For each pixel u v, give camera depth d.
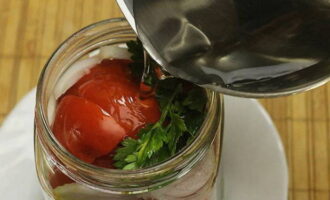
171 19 0.31
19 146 0.43
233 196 0.42
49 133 0.33
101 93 0.34
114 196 0.34
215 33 0.31
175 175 0.33
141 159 0.33
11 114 0.44
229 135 0.43
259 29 0.31
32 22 0.50
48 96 0.35
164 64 0.31
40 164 0.36
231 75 0.31
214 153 0.36
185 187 0.35
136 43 0.35
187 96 0.35
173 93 0.35
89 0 0.51
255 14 0.31
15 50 0.50
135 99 0.35
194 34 0.31
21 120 0.44
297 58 0.30
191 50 0.31
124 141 0.33
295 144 0.47
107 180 0.32
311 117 0.48
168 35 0.31
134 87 0.35
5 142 0.43
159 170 0.32
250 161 0.43
